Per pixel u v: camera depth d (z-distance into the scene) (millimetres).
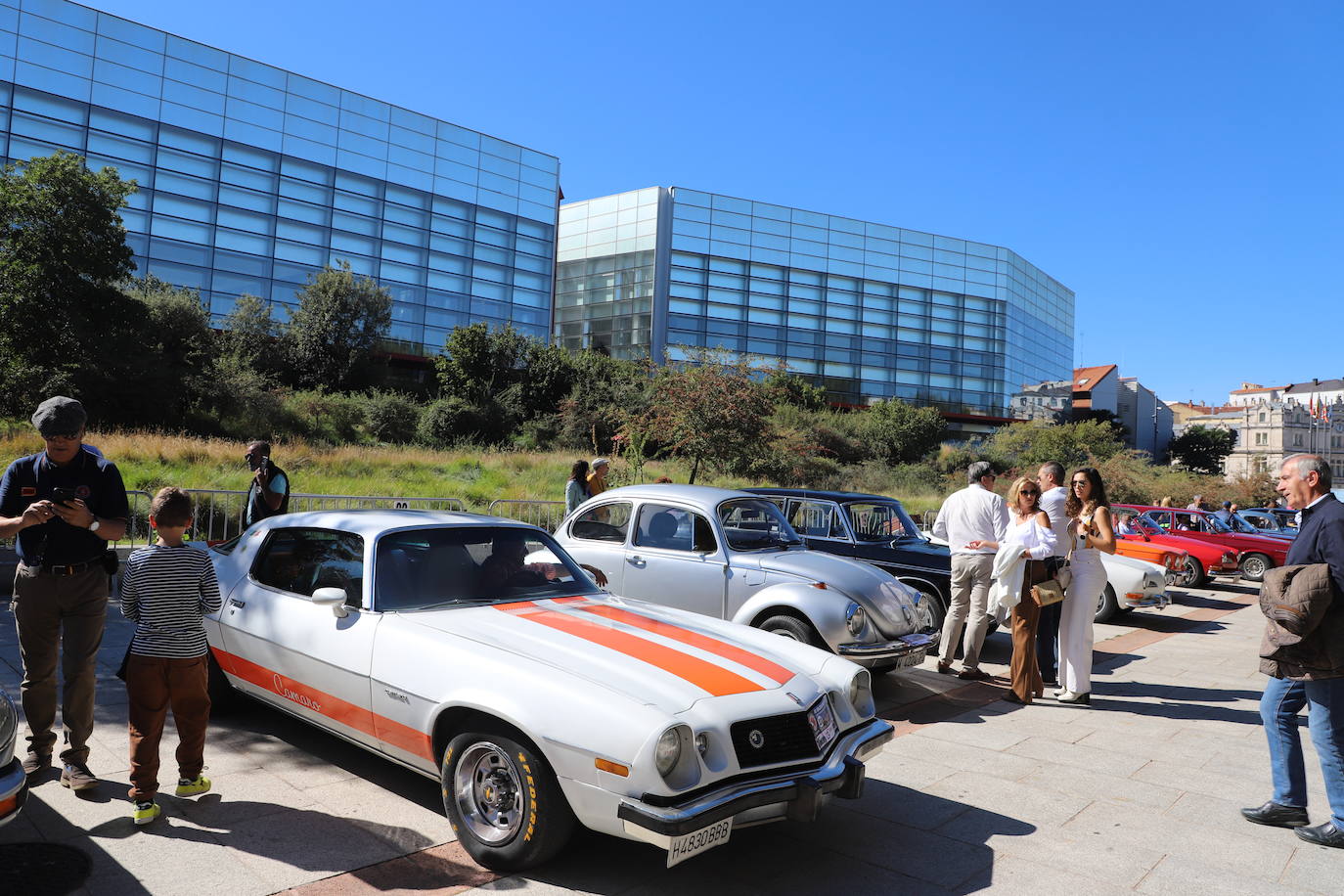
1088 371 86500
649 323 57812
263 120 42250
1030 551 6680
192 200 40031
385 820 4004
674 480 19531
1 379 25922
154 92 39094
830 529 8953
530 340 45938
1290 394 157750
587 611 4508
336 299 41094
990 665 8305
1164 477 35188
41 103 36156
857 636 6402
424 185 47688
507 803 3611
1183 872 3814
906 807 4504
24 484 3994
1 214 27109
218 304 40656
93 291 28391
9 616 7438
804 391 54344
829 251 62469
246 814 3986
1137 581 11258
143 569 3848
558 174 53250
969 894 3549
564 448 37500
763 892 3508
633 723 3295
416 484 20188
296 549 4961
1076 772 5145
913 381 65125
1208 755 5555
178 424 28750
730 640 4340
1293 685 4340
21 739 4711
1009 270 69438
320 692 4387
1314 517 4211
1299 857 3998
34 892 3191
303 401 33906
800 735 3674
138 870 3414
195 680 3971
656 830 3127
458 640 3936
